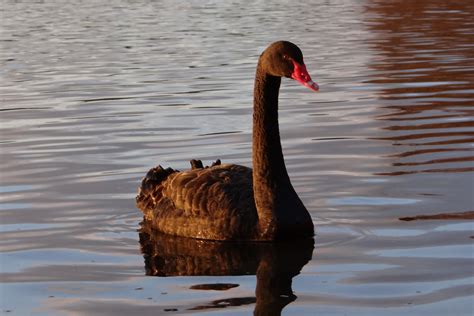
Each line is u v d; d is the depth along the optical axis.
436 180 12.23
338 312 7.88
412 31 31.59
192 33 32.88
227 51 27.58
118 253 9.81
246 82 21.56
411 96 18.98
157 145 15.03
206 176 10.57
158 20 38.22
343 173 12.80
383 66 23.53
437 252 9.41
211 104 18.80
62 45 30.28
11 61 26.52
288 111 17.83
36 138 15.84
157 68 24.44
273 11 41.53
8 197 12.06
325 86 20.77
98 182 12.73
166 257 9.65
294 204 10.19
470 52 25.47
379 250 9.58
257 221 10.09
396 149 14.14
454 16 36.06
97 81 22.42
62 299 8.42
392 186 12.03
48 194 12.18
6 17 40.69
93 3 47.88
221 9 43.12
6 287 8.80
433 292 8.27
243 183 10.43
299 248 9.79
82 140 15.57
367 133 15.45
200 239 10.27
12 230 10.68
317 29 33.34
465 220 10.48
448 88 19.80
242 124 16.59
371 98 18.97
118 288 8.71
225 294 8.47
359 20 36.25
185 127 16.47
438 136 14.98
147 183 11.05
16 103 19.58
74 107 18.91
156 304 8.23
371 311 7.86
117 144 15.17
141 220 11.07
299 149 14.40
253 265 9.31
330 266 9.16
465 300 8.04
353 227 10.45
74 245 10.10
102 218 11.12
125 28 35.31
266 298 8.28
